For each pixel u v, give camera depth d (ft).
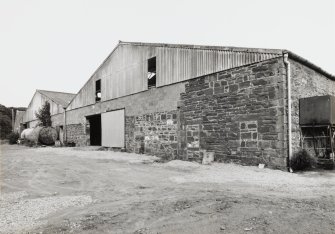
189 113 36.96
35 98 106.11
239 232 10.52
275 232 10.38
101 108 59.67
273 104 26.81
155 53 44.21
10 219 12.74
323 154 29.40
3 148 72.08
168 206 14.43
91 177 24.62
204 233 10.61
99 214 13.37
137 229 11.26
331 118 26.53
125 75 51.88
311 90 31.76
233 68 31.09
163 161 36.17
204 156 32.58
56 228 11.49
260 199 15.17
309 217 11.87
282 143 25.81
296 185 19.02
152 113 44.14
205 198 15.78
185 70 38.01
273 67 27.07
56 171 28.53
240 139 29.71
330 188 17.94
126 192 18.34
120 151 51.37
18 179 24.16
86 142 66.69
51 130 78.74
